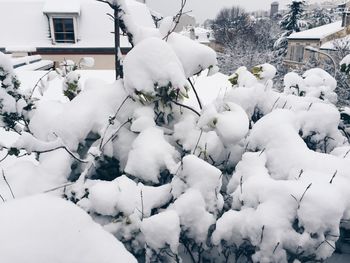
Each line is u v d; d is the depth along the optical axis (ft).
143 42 6.25
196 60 6.96
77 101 6.74
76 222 3.62
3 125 7.11
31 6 61.62
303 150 5.87
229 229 4.99
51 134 6.43
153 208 5.58
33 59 45.11
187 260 5.92
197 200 5.12
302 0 103.24
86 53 59.62
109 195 5.16
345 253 6.21
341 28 79.10
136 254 5.46
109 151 6.45
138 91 6.25
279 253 4.62
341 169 5.41
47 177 6.06
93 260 3.41
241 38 78.02
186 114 7.06
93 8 61.77
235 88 8.11
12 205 3.58
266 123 6.46
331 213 4.50
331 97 9.84
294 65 77.77
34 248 3.16
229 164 6.93
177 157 6.09
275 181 5.07
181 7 7.02
